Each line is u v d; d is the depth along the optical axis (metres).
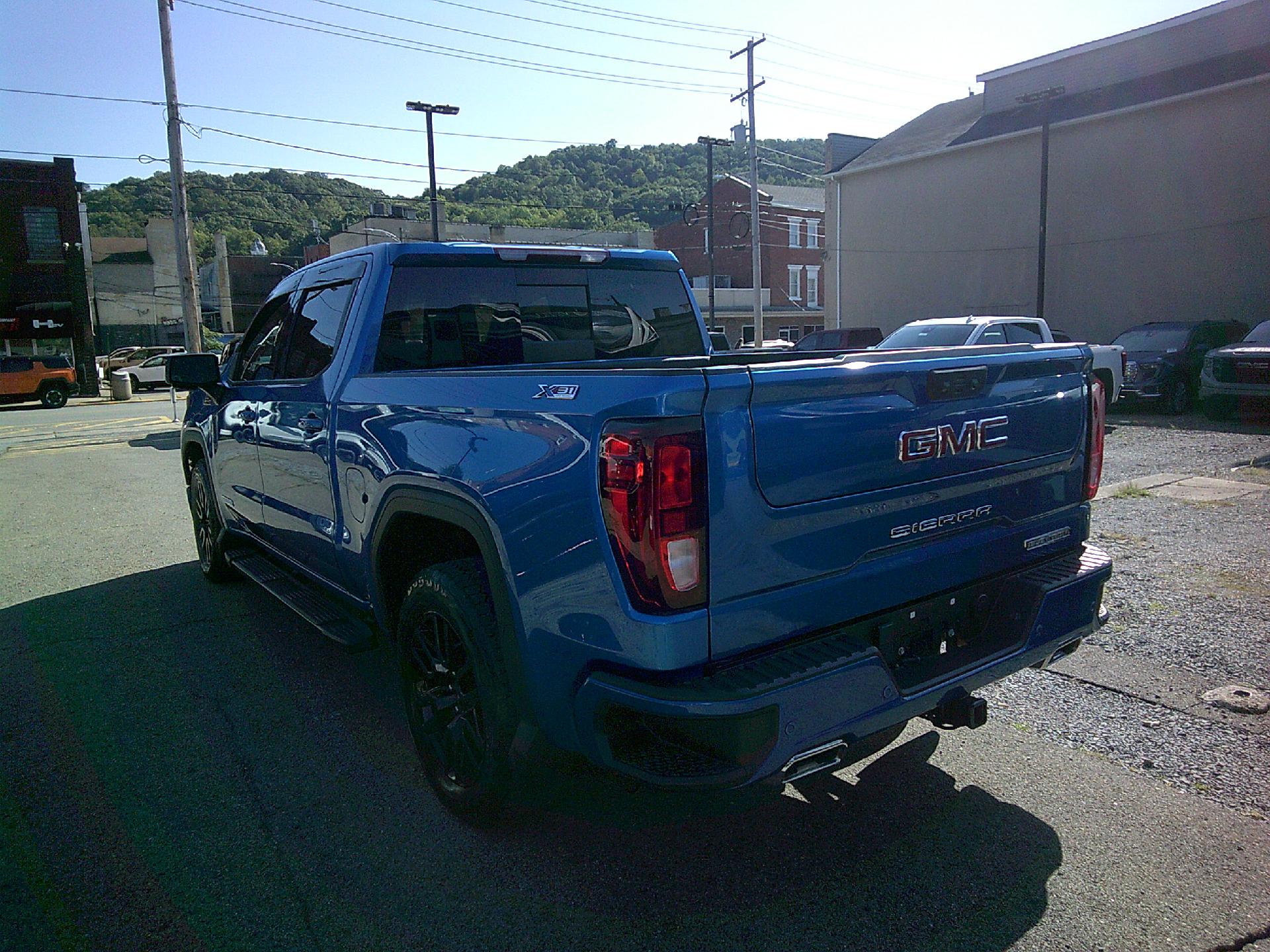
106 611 5.43
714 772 2.12
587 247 4.21
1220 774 3.26
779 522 2.24
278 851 2.88
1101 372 14.02
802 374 2.23
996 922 2.46
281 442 4.11
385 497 3.10
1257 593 5.27
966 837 2.89
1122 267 21.56
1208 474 9.23
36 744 3.67
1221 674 4.14
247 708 3.99
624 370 2.28
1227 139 19.41
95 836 2.97
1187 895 2.57
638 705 2.15
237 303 62.56
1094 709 3.82
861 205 28.00
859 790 3.20
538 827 3.00
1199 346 15.63
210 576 5.93
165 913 2.57
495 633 2.64
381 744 3.64
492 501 2.52
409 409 3.01
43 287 35.75
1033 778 3.26
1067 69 23.69
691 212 41.12
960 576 2.73
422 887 2.68
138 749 3.61
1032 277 23.55
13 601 5.68
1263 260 19.08
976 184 24.59
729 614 2.19
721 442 2.13
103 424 20.39
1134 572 5.77
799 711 2.17
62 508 9.05
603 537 2.18
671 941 2.42
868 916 2.50
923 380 2.52
